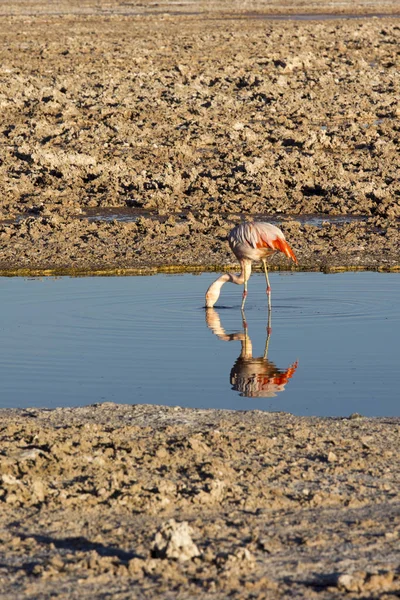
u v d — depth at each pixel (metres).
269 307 19.91
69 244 25.80
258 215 28.78
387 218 27.94
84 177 33.44
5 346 17.19
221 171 33.31
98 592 7.88
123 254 24.86
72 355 16.69
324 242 25.64
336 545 8.78
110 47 67.69
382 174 32.56
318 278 22.66
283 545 8.79
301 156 34.41
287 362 16.31
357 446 11.66
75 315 19.47
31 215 29.09
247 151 35.78
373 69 55.97
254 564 8.33
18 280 22.81
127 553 8.62
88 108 44.38
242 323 18.91
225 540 8.88
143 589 7.92
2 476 10.24
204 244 25.61
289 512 9.57
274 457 11.21
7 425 12.60
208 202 29.95
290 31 77.81
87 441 11.70
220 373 15.73
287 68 55.16
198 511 9.59
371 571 8.27
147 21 92.94
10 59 62.12
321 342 17.44
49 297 21.00
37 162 34.34
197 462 10.95
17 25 88.62
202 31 81.00
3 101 45.19
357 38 70.81
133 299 20.84
